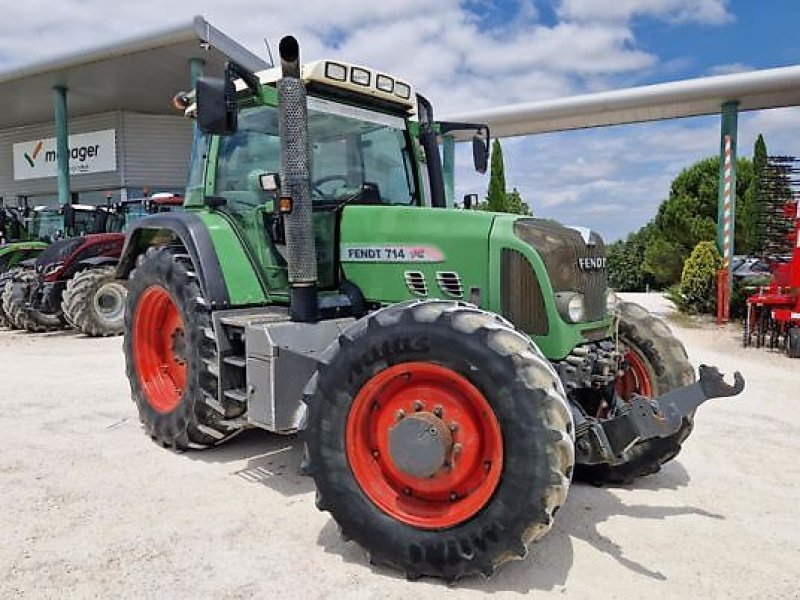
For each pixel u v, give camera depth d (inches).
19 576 104.5
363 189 162.7
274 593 100.1
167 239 195.2
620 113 456.4
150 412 173.2
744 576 106.6
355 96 165.6
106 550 113.1
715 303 480.7
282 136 138.5
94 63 490.0
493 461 100.7
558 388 99.7
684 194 845.8
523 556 98.4
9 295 387.5
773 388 250.1
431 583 103.5
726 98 423.8
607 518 129.0
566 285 126.8
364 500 107.9
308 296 141.3
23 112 670.5
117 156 677.3
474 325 102.3
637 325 152.3
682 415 110.7
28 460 157.9
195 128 183.3
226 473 151.3
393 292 143.3
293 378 135.6
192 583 102.8
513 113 472.7
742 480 150.3
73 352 317.1
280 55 136.0
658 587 103.0
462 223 134.3
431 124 184.4
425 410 107.0
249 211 164.4
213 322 152.4
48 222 482.6
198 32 431.5
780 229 389.1
